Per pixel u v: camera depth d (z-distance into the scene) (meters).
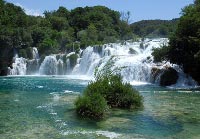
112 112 23.56
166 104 27.45
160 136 17.50
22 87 40.91
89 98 22.58
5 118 21.47
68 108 25.02
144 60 50.66
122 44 71.25
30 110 24.30
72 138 16.78
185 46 44.75
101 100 22.42
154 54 47.84
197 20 44.16
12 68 67.56
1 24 78.38
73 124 19.91
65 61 67.31
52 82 48.09
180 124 20.17
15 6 102.50
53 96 32.06
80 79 53.53
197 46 43.44
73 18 107.12
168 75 44.78
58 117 21.83
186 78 45.12
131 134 17.77
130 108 25.09
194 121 21.00
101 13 109.44
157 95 33.44
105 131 18.30
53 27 99.38
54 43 75.62
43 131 18.14
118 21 117.50
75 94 33.66
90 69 59.38
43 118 21.52
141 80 48.31
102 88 25.14
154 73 46.56
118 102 25.08
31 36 76.12
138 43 70.88
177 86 43.28
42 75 65.50
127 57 53.25
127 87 25.77
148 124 20.09
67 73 67.00
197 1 49.91
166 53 46.62
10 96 32.19
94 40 89.56
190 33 44.84
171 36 46.09
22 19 89.81
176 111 24.25
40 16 114.25
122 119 21.38
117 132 18.16
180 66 47.03
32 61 69.00
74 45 76.00
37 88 39.69
